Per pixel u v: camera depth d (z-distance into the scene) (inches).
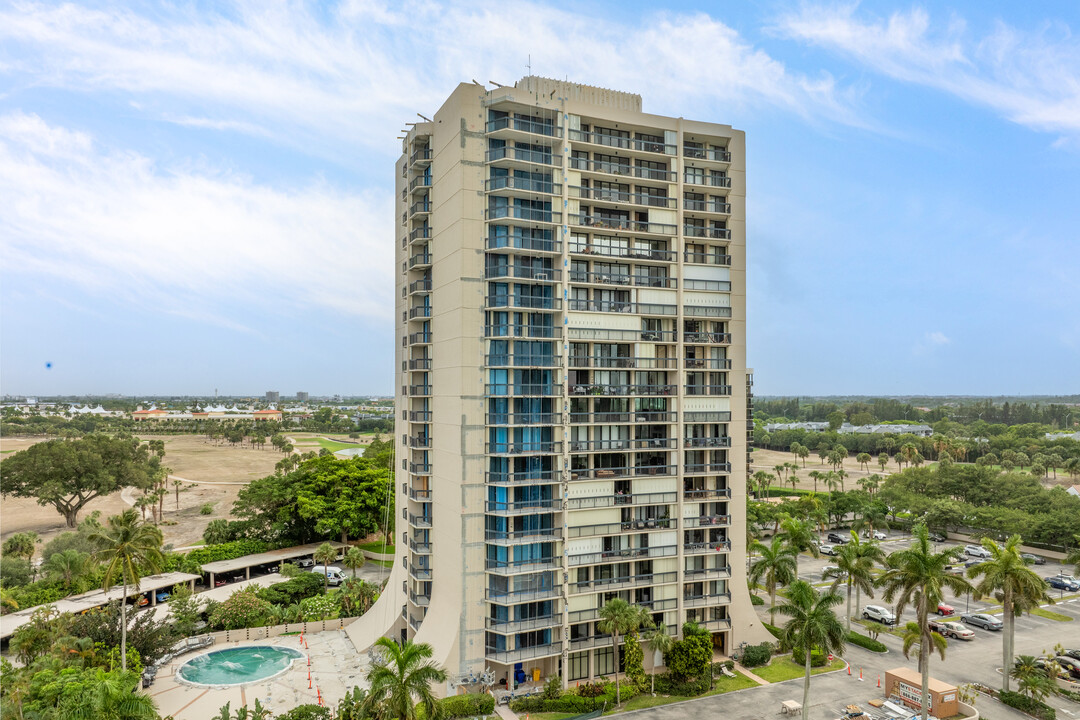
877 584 2276.1
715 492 2679.6
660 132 2645.2
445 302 2463.1
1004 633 2367.1
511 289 2384.4
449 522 2388.0
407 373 2775.6
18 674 2011.6
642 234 2564.0
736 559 2669.8
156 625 2721.5
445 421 2438.5
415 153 2709.2
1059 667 2461.9
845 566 2915.8
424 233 2682.1
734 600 2657.5
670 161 2635.3
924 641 2078.0
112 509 6200.8
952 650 2760.8
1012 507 4795.8
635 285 2551.7
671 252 2630.4
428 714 1626.5
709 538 2674.7
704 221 2736.2
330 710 2151.8
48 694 1870.1
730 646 2635.3
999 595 2466.8
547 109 2425.0
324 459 4694.9
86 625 2417.6
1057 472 7667.3
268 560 4028.1
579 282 2472.9
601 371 2549.2
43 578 3526.1
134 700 1701.5
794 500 5108.3
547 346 2438.5
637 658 2304.4
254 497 4335.6
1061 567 4008.4
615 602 2272.4
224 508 6240.2
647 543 2534.5
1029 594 2333.9
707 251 2731.3
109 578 2317.9
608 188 2583.7
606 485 2480.3
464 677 2263.8
